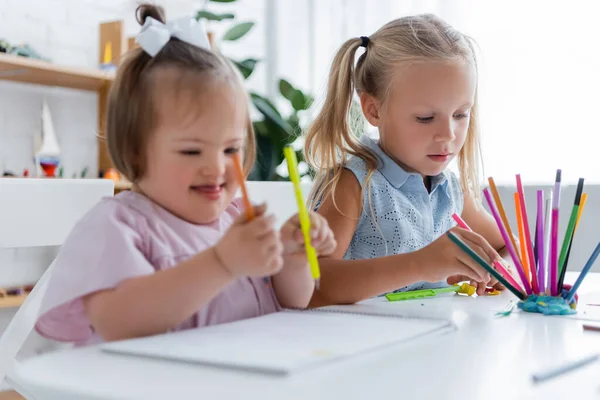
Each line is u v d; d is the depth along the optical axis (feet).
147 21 2.39
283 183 4.12
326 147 3.68
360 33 8.71
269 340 1.58
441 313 2.21
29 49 6.91
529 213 5.22
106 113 2.33
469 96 3.29
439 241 2.85
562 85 6.75
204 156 2.19
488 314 2.21
